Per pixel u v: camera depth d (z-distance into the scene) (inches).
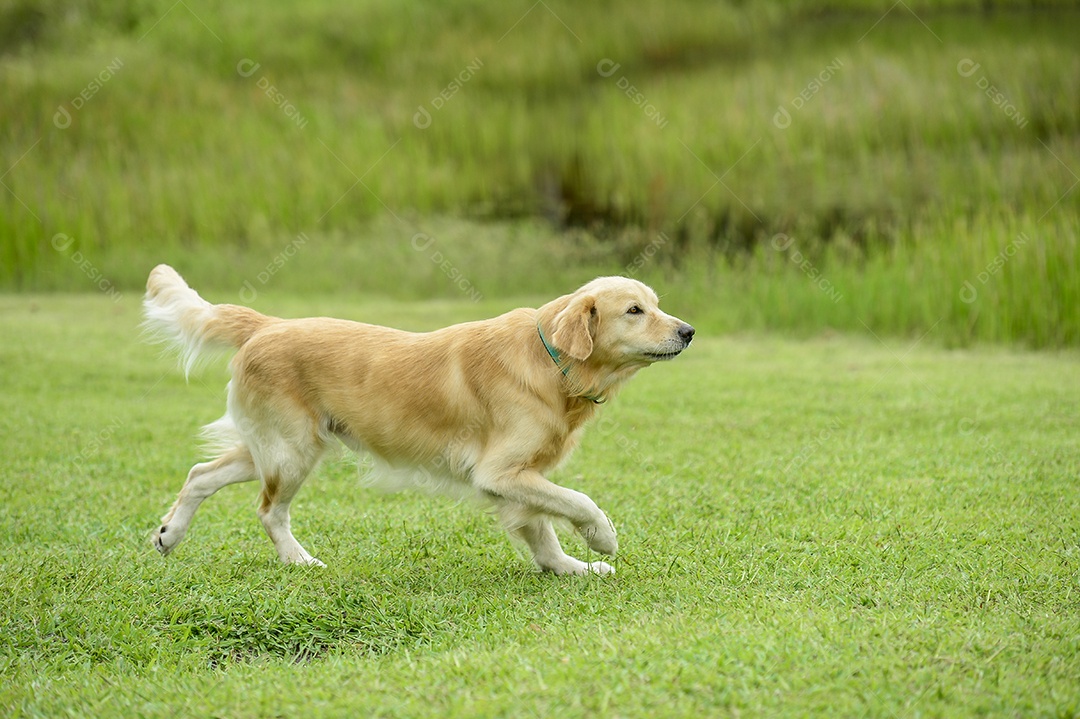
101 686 191.6
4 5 1109.1
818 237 752.3
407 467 262.7
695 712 163.9
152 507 316.8
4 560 262.1
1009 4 1124.5
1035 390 464.4
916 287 628.4
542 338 254.7
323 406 262.5
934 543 261.7
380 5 1194.0
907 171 816.9
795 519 290.4
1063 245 584.7
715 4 1207.6
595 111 1036.5
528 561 271.3
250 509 316.5
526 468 252.1
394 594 239.9
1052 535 266.4
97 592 237.9
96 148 915.4
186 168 912.9
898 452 364.5
